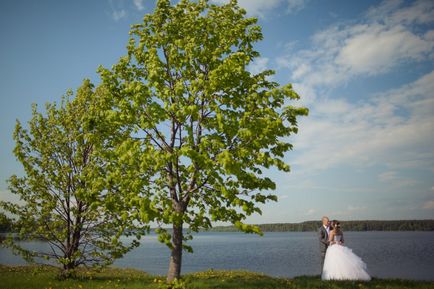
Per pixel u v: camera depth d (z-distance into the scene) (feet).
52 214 52.60
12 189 51.01
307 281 47.44
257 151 33.96
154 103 33.09
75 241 53.01
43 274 55.42
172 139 39.60
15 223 50.75
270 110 32.76
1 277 51.08
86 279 51.03
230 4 42.14
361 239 445.78
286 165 32.19
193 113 31.83
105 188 36.40
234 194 33.58
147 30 40.65
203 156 30.32
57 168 52.85
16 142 52.11
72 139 53.42
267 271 115.75
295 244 365.40
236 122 33.24
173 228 37.01
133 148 31.53
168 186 37.93
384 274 98.17
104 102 37.88
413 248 233.35
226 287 41.93
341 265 51.11
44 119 54.65
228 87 36.37
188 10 41.93
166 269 119.85
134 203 31.48
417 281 48.67
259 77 39.52
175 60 37.45
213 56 37.78
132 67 40.29
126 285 44.01
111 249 52.24
